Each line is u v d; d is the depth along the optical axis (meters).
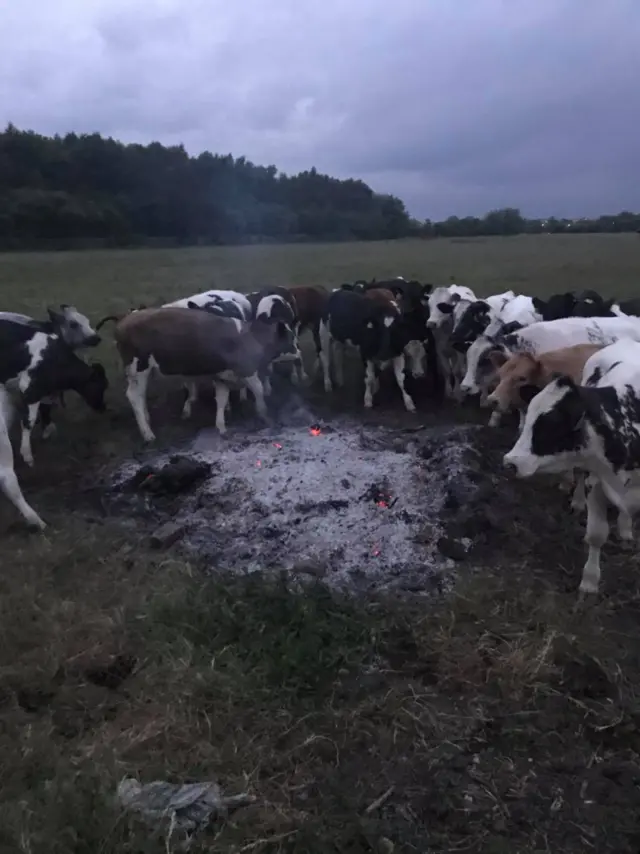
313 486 7.68
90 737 4.63
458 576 6.22
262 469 8.14
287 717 4.73
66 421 11.12
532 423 5.50
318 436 9.14
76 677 5.20
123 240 70.06
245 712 4.77
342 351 14.02
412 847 3.85
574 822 4.00
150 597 6.01
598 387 5.71
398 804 4.12
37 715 4.84
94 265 42.78
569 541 6.89
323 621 5.48
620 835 3.92
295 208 91.81
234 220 81.00
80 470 9.16
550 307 11.56
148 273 36.47
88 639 5.55
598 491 5.88
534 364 7.80
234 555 6.75
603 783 4.25
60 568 6.61
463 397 11.67
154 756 4.44
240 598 5.84
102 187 79.88
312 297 14.88
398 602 5.93
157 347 9.70
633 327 9.21
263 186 92.12
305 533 6.96
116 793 4.06
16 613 5.84
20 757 4.38
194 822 3.94
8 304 24.06
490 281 28.67
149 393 12.49
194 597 5.88
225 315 11.76
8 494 7.35
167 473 8.05
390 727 4.68
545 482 8.00
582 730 4.64
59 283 31.88
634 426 5.46
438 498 7.30
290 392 12.88
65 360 9.88
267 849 3.84
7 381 9.53
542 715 4.75
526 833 3.96
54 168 78.44
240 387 11.16
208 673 5.03
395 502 7.32
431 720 4.71
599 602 5.97
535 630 5.55
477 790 4.21
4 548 7.02
